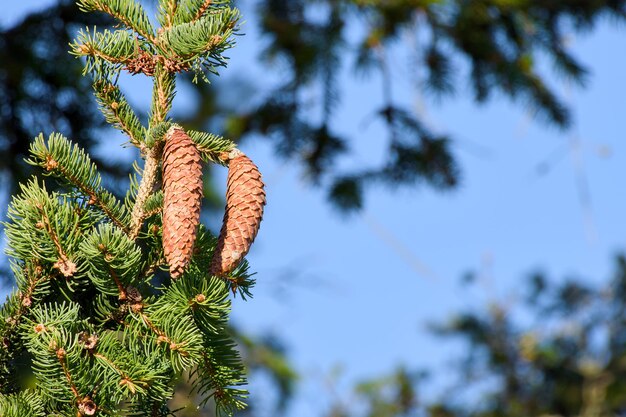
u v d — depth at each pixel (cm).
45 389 292
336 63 823
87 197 315
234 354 313
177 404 562
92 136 684
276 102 835
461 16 821
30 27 694
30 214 300
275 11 838
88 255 294
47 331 291
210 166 741
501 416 1642
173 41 320
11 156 673
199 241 330
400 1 816
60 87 687
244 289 316
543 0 856
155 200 318
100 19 706
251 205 311
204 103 820
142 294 321
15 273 308
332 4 820
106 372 293
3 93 681
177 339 295
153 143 317
